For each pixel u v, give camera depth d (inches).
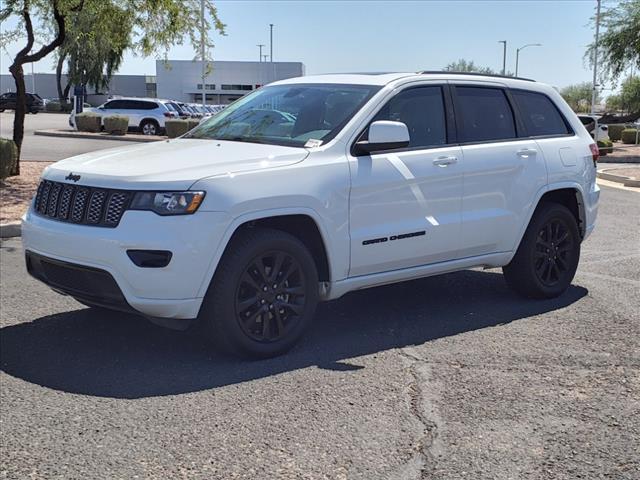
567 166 278.1
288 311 213.9
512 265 272.8
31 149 977.5
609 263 346.3
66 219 204.1
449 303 273.3
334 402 180.2
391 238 228.1
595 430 166.6
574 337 232.8
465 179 245.6
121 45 667.4
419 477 144.8
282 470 147.0
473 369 203.6
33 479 142.9
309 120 233.8
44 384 190.9
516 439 161.6
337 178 215.0
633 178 751.7
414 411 175.3
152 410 174.9
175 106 1482.5
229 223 194.5
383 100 233.5
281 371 200.8
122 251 189.6
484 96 264.1
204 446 156.9
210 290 198.4
